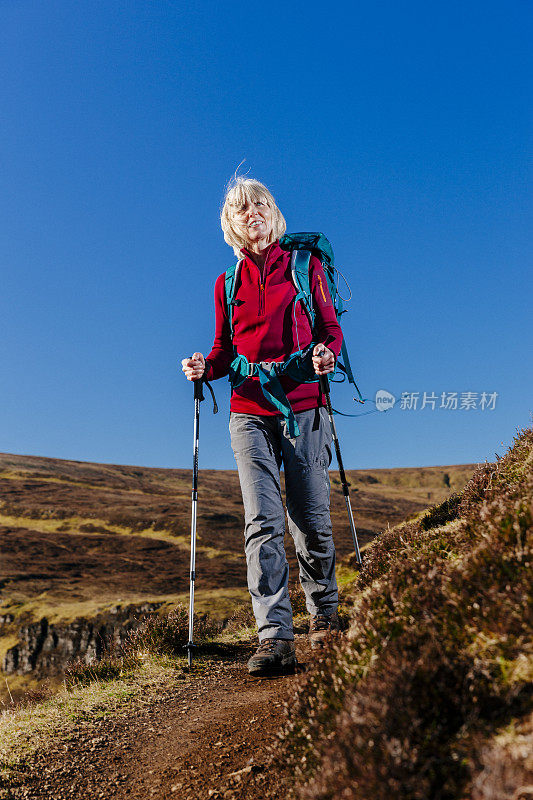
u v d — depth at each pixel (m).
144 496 105.06
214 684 4.54
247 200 4.21
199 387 4.50
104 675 5.54
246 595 39.75
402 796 1.61
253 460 4.00
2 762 3.23
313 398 4.11
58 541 72.06
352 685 2.24
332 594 4.09
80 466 132.88
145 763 3.14
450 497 5.18
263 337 4.10
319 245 4.43
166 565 61.53
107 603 41.00
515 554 2.27
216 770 2.79
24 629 36.62
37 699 4.99
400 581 2.81
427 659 1.97
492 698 1.81
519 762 1.47
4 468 117.06
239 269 4.31
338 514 85.12
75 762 3.23
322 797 1.80
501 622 1.97
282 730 2.59
